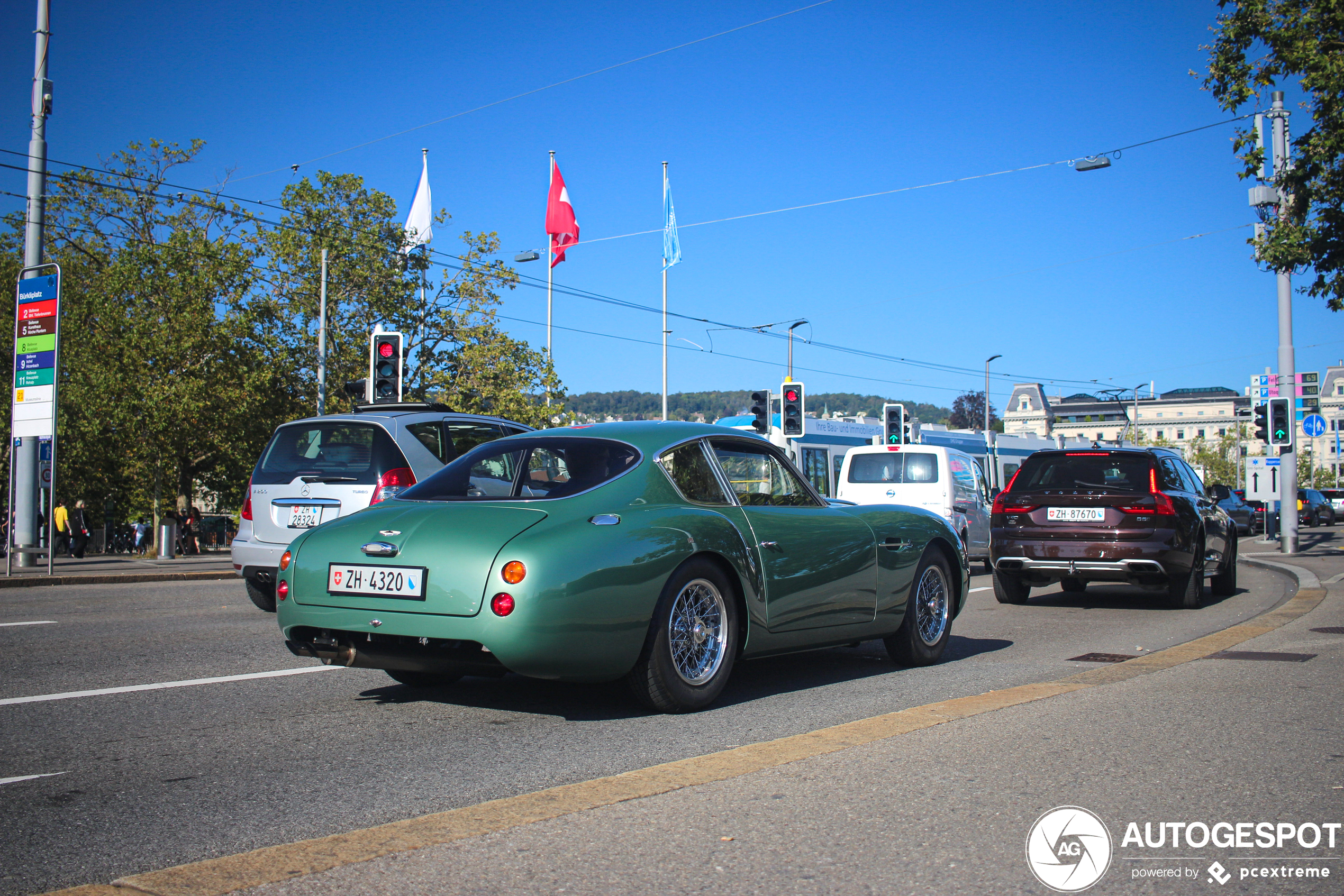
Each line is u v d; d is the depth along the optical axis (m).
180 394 29.67
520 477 5.21
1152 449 11.27
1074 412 122.94
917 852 2.97
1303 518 43.88
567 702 5.32
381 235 37.16
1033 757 4.04
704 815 3.28
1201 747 4.21
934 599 6.84
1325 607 10.28
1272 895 2.72
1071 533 10.89
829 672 6.39
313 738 4.54
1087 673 6.07
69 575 14.40
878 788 3.59
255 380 30.95
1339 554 21.83
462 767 4.04
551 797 3.48
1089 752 4.12
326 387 35.19
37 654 6.87
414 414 9.58
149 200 36.28
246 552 9.30
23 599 11.29
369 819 3.38
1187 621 9.80
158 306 30.98
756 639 5.38
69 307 35.38
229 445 31.14
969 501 16.22
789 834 3.11
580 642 4.50
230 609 9.99
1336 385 117.00
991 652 7.49
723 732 4.65
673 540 4.93
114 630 8.14
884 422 27.47
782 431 25.33
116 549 41.97
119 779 3.87
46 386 14.53
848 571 5.97
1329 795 3.58
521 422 36.53
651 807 3.37
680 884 2.71
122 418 29.98
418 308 37.34
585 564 4.54
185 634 7.91
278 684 5.82
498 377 36.88
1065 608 11.10
